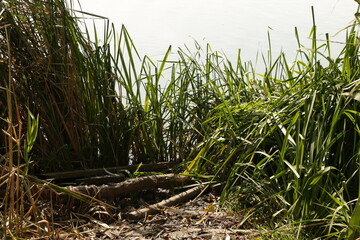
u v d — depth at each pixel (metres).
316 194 3.51
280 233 3.43
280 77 4.79
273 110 4.09
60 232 3.51
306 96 3.90
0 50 4.25
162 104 4.88
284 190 3.71
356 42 3.89
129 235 3.54
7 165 3.94
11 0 4.19
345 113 3.61
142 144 4.69
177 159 4.70
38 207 3.67
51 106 4.31
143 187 4.08
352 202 3.59
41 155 4.40
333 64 3.92
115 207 3.76
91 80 4.41
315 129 3.65
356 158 3.62
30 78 4.30
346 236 3.24
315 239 3.35
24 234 3.38
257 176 3.96
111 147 4.52
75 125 4.38
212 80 4.80
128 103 4.69
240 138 4.14
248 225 3.64
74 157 4.45
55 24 4.29
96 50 4.46
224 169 4.15
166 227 3.64
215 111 4.66
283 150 3.71
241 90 4.62
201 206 3.96
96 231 3.58
